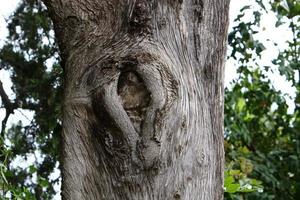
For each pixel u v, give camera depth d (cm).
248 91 888
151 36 292
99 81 284
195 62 301
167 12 298
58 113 673
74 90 292
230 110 847
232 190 397
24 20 833
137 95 282
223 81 315
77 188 289
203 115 296
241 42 812
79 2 306
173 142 282
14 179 707
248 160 774
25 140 748
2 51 816
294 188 838
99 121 284
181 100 285
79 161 289
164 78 283
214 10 312
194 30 304
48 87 733
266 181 795
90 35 300
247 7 809
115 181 284
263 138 904
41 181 609
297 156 849
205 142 295
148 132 278
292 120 909
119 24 298
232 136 840
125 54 286
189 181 286
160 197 282
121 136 279
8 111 759
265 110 894
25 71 806
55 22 313
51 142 725
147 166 280
